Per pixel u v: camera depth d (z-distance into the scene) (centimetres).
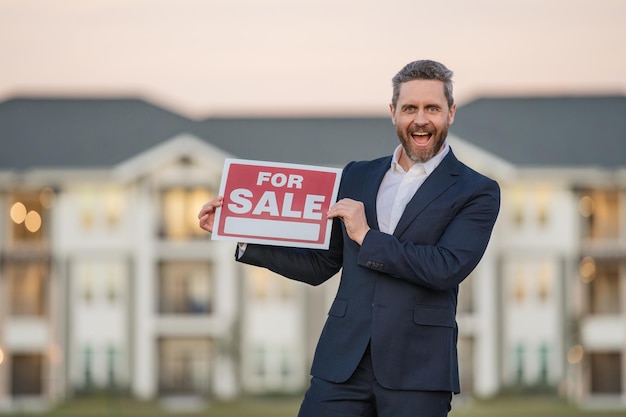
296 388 4294
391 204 492
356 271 488
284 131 4569
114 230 4319
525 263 4322
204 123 4606
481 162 4306
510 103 4691
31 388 4288
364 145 4494
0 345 4262
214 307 4312
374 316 478
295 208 502
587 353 4312
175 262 4319
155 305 4312
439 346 480
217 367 4300
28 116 4566
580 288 4306
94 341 4312
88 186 4306
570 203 4294
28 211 4312
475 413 3991
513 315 4322
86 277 4325
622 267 4288
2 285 4259
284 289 4306
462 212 486
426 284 474
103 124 4538
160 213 4325
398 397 477
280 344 4297
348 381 483
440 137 482
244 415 3991
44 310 4294
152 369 4306
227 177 509
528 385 4316
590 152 4359
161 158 4288
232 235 503
